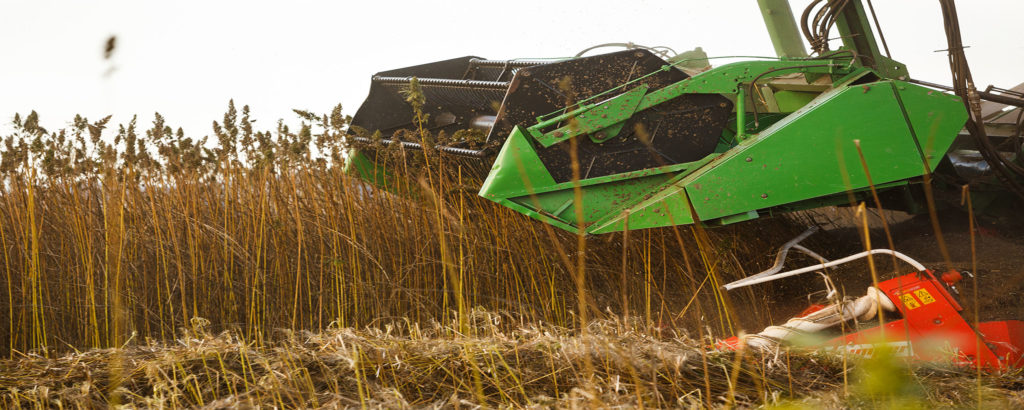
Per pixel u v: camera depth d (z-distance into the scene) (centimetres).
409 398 272
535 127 448
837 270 549
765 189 422
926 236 605
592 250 506
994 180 559
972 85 478
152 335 478
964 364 283
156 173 545
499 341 315
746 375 271
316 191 533
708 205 425
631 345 274
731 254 495
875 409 205
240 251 506
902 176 416
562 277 499
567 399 229
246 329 488
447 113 658
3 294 479
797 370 278
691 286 485
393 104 663
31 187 479
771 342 298
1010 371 281
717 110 462
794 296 516
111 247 438
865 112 417
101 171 519
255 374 298
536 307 487
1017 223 579
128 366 300
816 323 315
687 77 466
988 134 600
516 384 274
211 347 313
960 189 571
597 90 476
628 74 474
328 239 516
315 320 498
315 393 267
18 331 464
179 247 517
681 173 443
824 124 418
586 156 454
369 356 298
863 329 314
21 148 510
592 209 452
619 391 255
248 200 525
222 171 543
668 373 260
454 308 483
